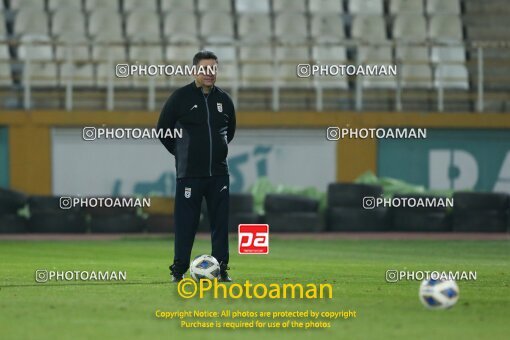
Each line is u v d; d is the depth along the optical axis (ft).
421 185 247.70
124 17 274.98
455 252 170.19
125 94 250.98
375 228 221.87
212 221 109.91
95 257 154.92
